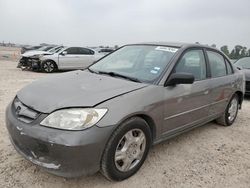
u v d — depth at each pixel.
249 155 4.04
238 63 9.59
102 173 2.93
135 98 3.04
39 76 12.22
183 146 4.18
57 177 3.06
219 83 4.60
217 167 3.58
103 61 4.38
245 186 3.18
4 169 3.16
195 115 4.11
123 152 2.98
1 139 3.97
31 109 2.85
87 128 2.62
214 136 4.72
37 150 2.68
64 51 15.01
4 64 19.19
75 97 2.85
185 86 3.74
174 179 3.20
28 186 2.88
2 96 6.86
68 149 2.54
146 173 3.29
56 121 2.65
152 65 3.73
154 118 3.28
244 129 5.25
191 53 4.12
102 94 2.93
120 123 2.83
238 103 5.61
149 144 3.31
